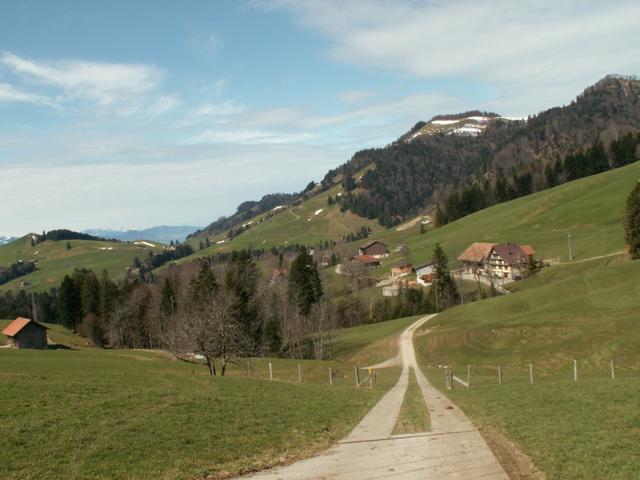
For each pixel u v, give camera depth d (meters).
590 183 199.88
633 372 53.44
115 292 126.50
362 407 32.28
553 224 175.12
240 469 17.81
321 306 119.50
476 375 62.25
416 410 31.17
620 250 126.88
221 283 108.94
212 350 57.94
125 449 19.22
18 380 33.59
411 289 155.12
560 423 23.09
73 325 141.00
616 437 19.73
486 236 190.62
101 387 31.92
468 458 18.66
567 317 75.56
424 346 86.25
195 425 23.33
